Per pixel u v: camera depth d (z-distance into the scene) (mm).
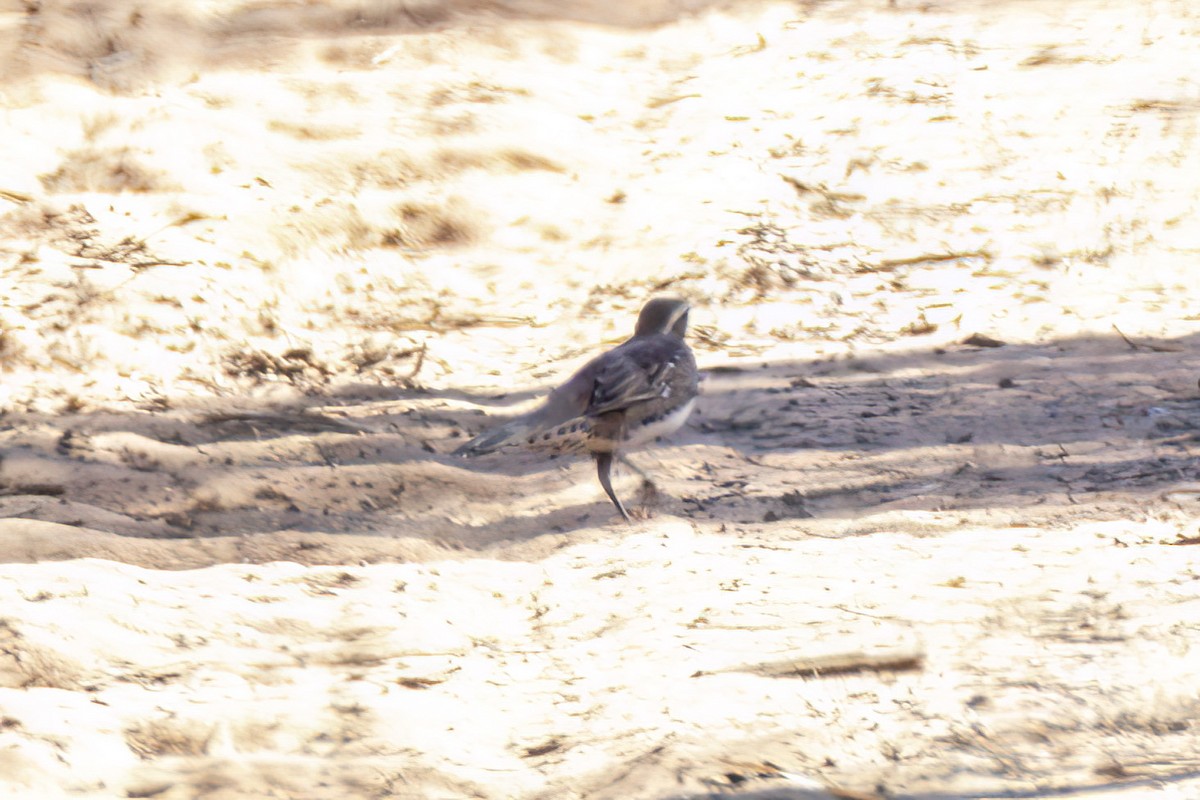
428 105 21609
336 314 17016
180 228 17891
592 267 18531
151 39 22250
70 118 19938
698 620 8391
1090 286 18297
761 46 24703
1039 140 21531
